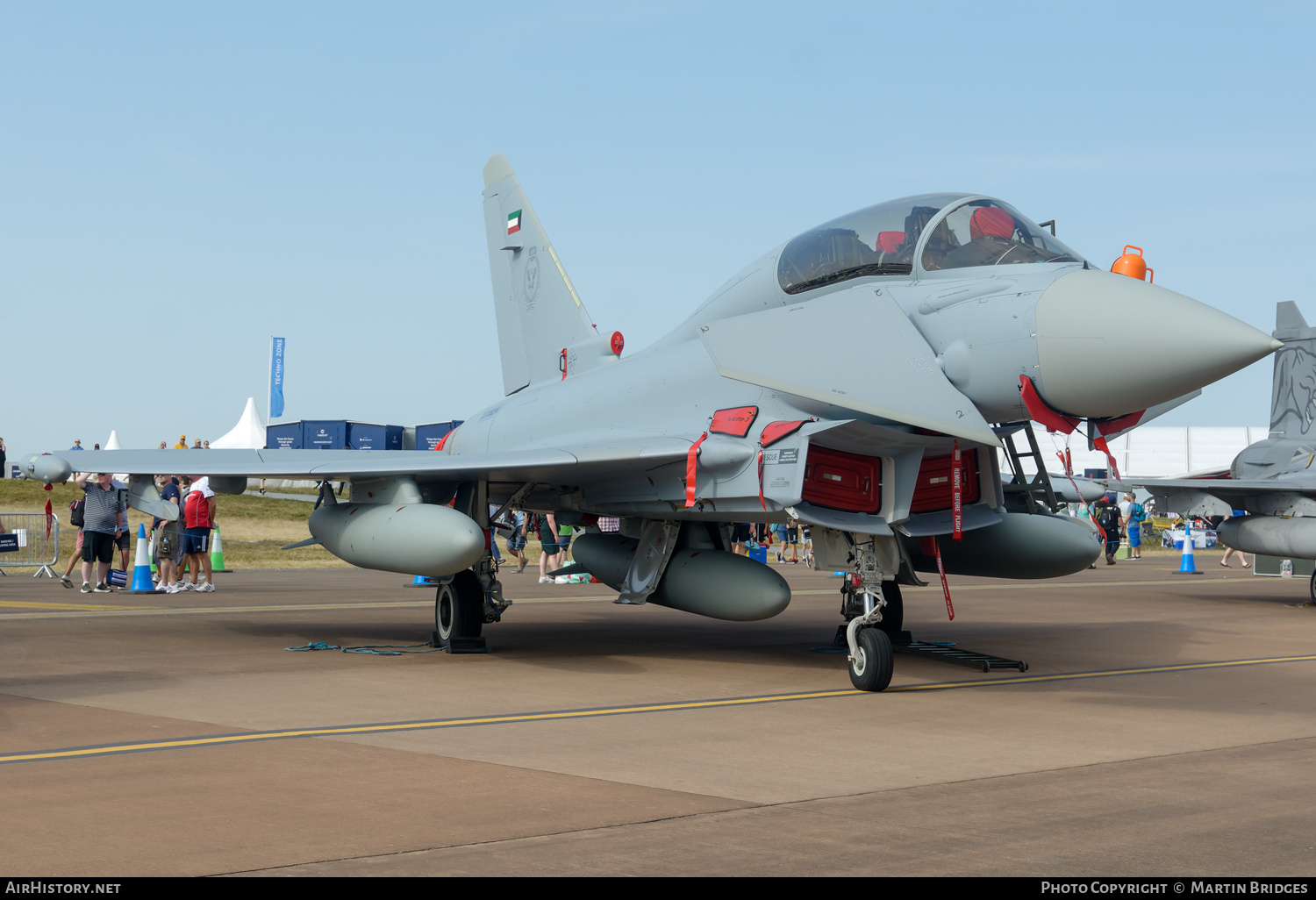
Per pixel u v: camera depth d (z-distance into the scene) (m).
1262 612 15.36
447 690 8.07
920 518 8.98
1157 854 4.11
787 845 4.22
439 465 9.96
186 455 11.38
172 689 7.96
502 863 3.96
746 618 9.89
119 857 3.99
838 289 9.02
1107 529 28.56
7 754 5.71
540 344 13.95
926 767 5.64
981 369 7.96
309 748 5.93
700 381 9.80
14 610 14.16
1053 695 8.16
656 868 3.92
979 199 8.82
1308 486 16.05
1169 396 7.48
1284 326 19.38
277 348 47.53
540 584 20.55
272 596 17.02
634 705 7.52
